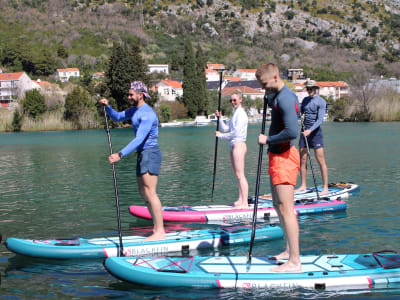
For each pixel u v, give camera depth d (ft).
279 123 13.66
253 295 12.85
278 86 13.41
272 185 14.11
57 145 89.20
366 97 176.96
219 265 14.52
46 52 434.71
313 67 590.14
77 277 14.71
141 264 14.49
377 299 12.38
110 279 14.52
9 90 294.25
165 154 62.69
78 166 49.78
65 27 550.36
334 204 24.02
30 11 585.63
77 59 466.29
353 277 13.46
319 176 37.37
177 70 490.90
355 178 35.40
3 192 32.65
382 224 20.48
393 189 29.81
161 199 28.40
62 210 25.45
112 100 197.98
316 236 18.75
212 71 424.05
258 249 17.72
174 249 17.46
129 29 588.50
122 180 37.68
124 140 104.37
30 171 45.70
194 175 39.40
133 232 20.18
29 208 26.21
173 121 225.35
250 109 264.11
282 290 13.16
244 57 611.47
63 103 195.31
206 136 112.47
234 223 21.81
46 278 14.62
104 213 24.48
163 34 624.18
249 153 59.52
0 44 474.90
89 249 16.76
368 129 114.11
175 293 13.20
